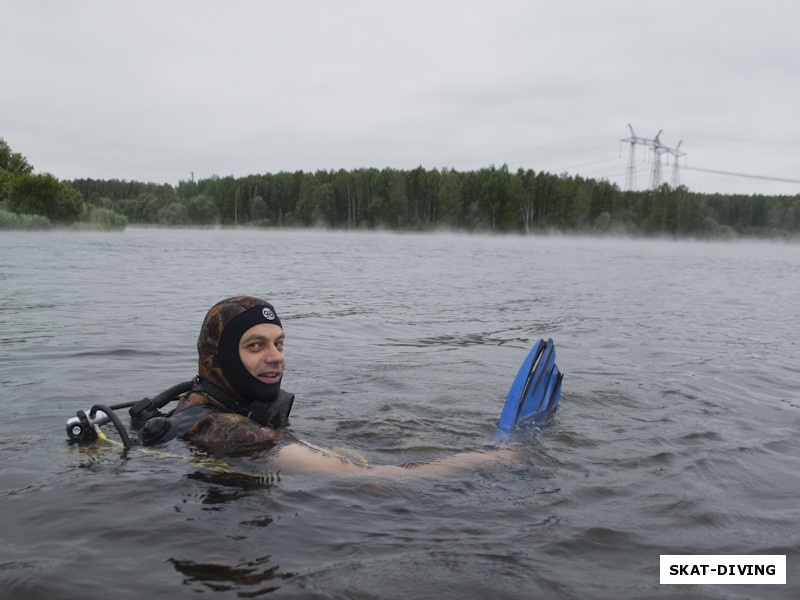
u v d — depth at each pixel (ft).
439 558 8.39
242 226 409.28
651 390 18.85
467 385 18.95
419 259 95.35
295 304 38.27
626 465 12.31
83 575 7.77
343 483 10.66
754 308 42.22
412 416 15.34
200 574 7.84
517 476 11.49
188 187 446.60
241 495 10.09
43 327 26.66
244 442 11.50
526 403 14.62
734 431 14.88
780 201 388.37
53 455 11.65
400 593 7.54
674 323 34.22
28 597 7.27
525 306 40.45
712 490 11.17
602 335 29.58
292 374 19.81
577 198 346.54
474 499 10.38
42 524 9.07
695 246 229.66
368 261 87.25
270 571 7.95
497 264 87.61
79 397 16.06
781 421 15.88
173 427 12.04
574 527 9.50
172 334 25.63
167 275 55.21
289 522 9.27
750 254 153.07
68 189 191.01
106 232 191.11
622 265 92.53
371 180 389.60
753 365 23.21
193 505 9.71
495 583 7.85
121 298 37.68
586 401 17.29
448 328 30.68
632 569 8.37
